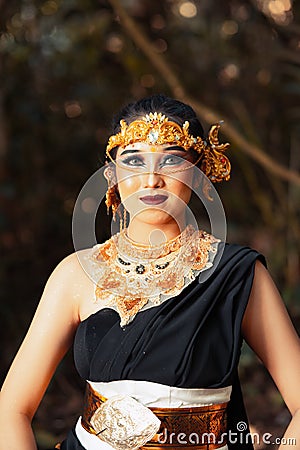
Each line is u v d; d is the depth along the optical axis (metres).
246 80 9.96
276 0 9.38
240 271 3.66
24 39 9.48
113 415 3.56
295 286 8.30
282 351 3.67
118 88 10.20
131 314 3.62
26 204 9.60
